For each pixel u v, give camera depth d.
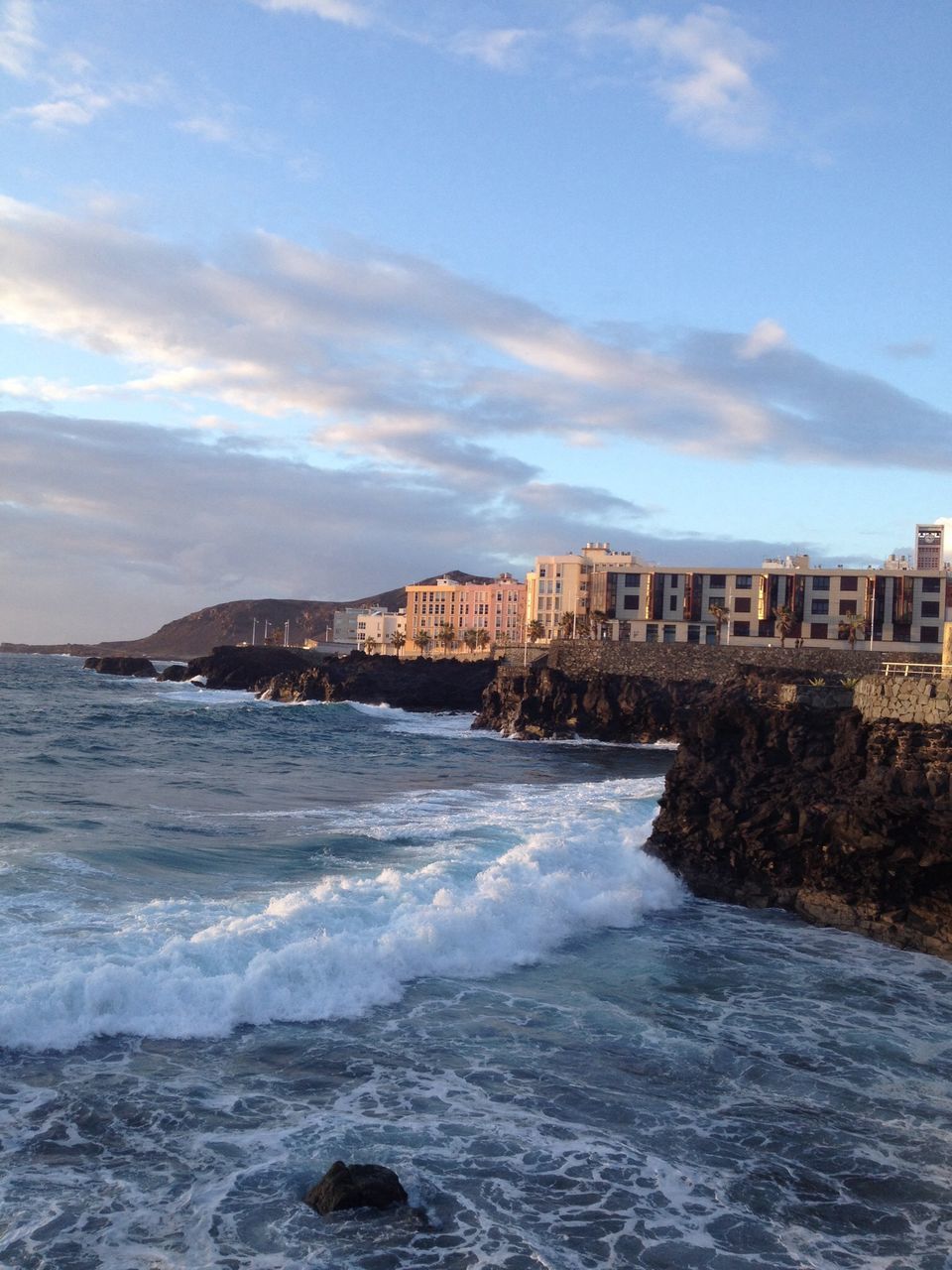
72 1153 13.05
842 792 30.62
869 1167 13.85
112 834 32.69
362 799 48.09
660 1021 19.12
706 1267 11.34
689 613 141.00
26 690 167.75
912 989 21.94
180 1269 10.78
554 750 92.00
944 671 33.22
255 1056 16.34
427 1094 15.26
